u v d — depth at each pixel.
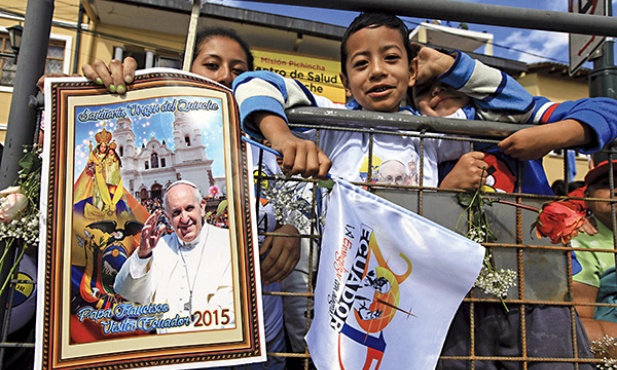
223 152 1.43
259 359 1.32
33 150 1.45
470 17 1.62
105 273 1.32
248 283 1.35
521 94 1.87
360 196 1.42
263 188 1.54
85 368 1.25
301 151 1.31
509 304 1.56
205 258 1.36
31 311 1.69
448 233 1.41
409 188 1.50
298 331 1.78
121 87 1.43
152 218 1.37
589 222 2.67
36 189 1.40
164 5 10.60
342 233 1.40
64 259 1.31
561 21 1.66
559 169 11.73
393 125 1.52
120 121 1.42
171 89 1.46
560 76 13.81
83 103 1.42
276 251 1.56
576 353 1.51
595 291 2.40
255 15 11.09
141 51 11.62
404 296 1.39
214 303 1.33
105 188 1.37
